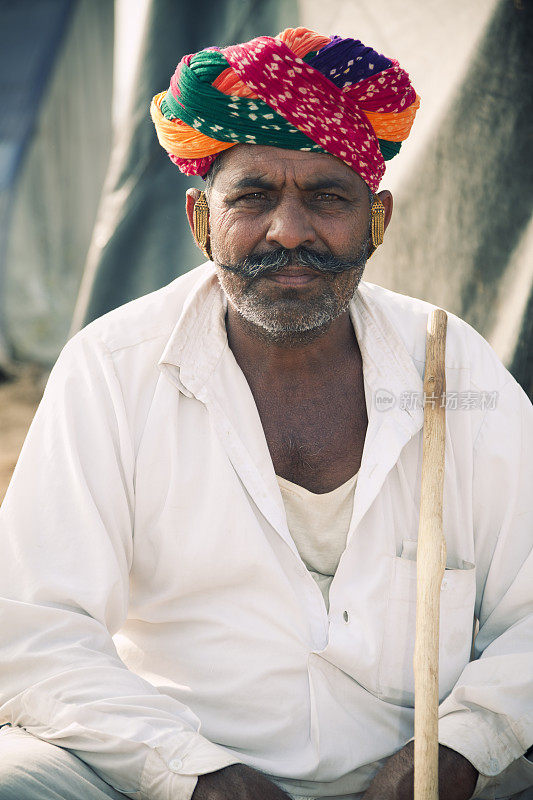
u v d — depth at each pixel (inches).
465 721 65.1
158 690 67.3
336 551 69.4
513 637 67.7
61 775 59.1
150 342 69.5
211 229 68.2
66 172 254.1
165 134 68.8
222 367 69.6
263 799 59.5
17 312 256.4
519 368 116.0
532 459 71.0
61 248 257.4
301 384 69.4
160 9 151.4
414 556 68.8
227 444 67.3
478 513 70.4
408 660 67.4
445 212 124.3
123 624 71.1
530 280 116.3
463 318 124.0
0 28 266.8
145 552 68.2
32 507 65.8
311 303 65.5
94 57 248.1
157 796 60.0
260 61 62.1
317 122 63.1
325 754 65.2
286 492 68.7
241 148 65.4
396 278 129.0
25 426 214.8
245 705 66.5
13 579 64.8
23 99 256.8
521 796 68.9
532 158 119.3
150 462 67.1
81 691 61.2
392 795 62.5
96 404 67.1
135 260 155.6
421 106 126.6
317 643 66.4
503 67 119.6
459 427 70.2
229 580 67.0
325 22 137.2
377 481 67.5
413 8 127.3
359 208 66.5
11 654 63.0
